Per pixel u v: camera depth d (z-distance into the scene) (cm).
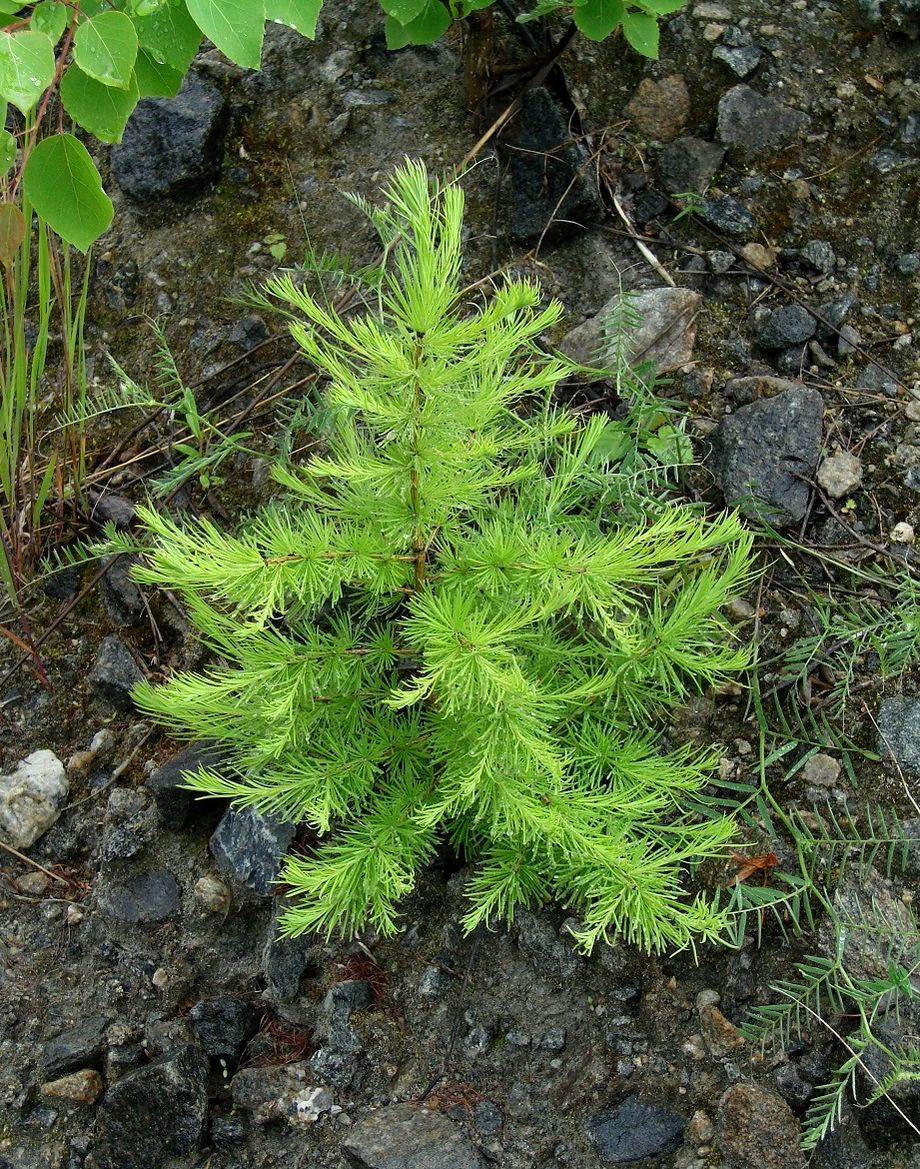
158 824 107
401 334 80
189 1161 97
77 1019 103
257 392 118
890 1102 91
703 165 119
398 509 86
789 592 106
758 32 123
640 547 87
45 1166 98
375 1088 98
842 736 101
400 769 100
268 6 88
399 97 126
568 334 116
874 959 94
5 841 109
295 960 101
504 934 100
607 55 123
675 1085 95
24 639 116
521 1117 95
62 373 122
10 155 83
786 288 115
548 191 119
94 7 87
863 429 110
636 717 101
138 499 117
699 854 93
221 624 99
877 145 119
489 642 81
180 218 125
